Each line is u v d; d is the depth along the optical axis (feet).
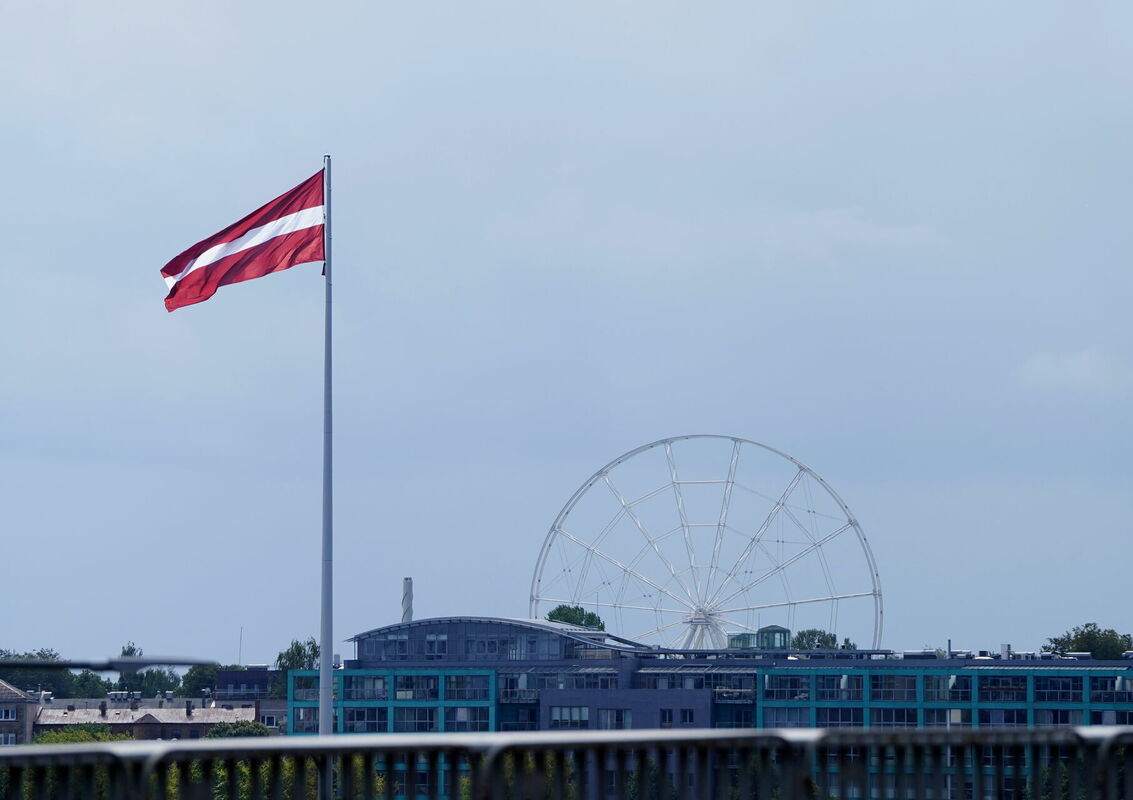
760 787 110.22
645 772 107.24
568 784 133.59
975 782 116.98
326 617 319.88
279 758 104.06
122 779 97.14
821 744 109.60
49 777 112.37
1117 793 121.80
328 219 321.32
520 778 103.91
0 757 96.89
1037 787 119.85
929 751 119.96
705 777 110.73
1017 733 116.57
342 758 104.12
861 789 111.96
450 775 104.94
